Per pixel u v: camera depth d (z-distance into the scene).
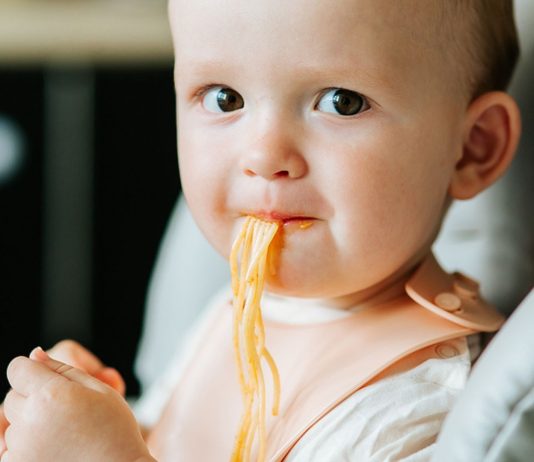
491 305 0.85
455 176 0.81
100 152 2.32
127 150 2.32
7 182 2.29
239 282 0.73
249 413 0.73
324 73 0.69
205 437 0.81
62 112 2.27
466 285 0.81
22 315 2.34
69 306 2.35
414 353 0.74
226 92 0.73
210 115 0.74
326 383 0.74
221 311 0.95
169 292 1.20
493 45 0.80
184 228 1.22
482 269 0.94
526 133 0.91
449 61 0.75
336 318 0.80
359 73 0.69
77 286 2.36
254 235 0.71
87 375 0.73
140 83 2.29
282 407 0.75
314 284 0.72
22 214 2.31
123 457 0.68
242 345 0.85
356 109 0.71
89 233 2.35
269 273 0.72
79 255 2.35
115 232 2.35
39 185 2.31
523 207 0.92
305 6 0.68
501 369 0.54
